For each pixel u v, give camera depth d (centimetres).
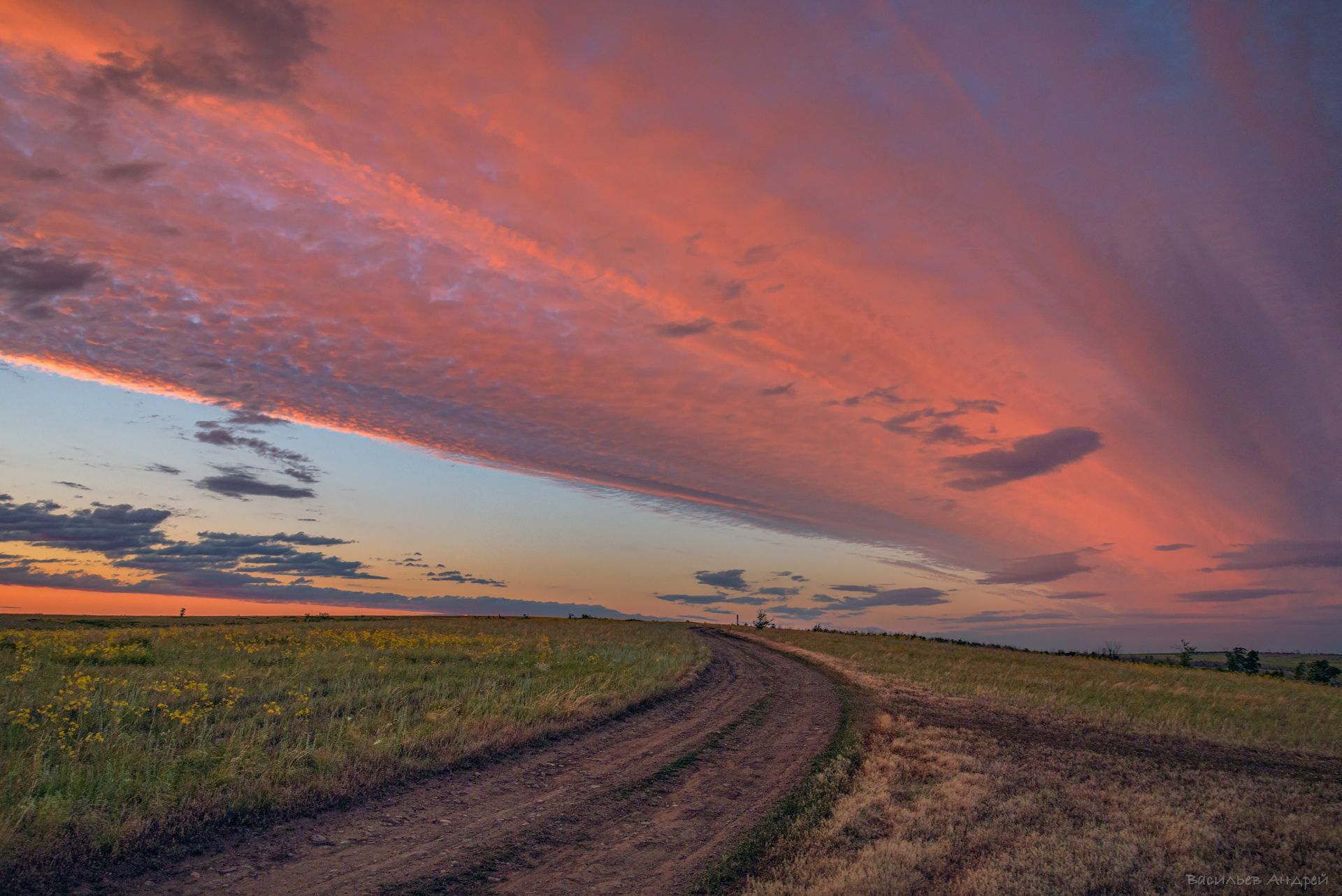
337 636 2459
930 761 1173
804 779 1026
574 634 3691
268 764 836
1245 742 1552
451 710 1202
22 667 1406
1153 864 748
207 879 572
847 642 4462
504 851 687
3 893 509
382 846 673
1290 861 793
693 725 1398
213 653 1884
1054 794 998
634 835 761
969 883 662
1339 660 9400
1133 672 3378
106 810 669
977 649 4716
